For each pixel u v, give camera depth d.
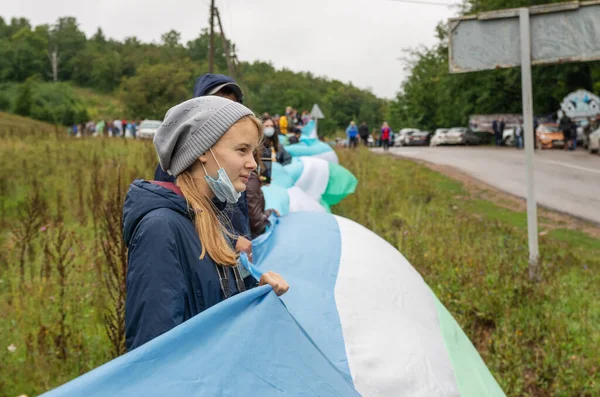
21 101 93.00
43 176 14.10
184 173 2.23
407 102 75.62
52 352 5.14
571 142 32.31
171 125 2.22
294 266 3.72
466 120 52.75
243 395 1.92
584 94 34.50
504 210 15.20
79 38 172.62
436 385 3.00
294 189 7.84
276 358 2.10
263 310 2.18
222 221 2.35
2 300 6.36
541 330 6.69
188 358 1.91
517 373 5.79
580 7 8.31
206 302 2.14
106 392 1.74
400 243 9.41
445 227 11.74
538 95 44.38
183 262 2.11
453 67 8.84
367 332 3.17
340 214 12.59
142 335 2.01
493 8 43.75
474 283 7.74
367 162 24.22
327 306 3.28
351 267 3.76
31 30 172.38
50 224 9.29
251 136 2.24
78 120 94.88
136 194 2.14
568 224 13.34
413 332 3.32
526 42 8.49
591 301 7.75
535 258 8.51
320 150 12.96
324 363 2.30
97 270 6.88
